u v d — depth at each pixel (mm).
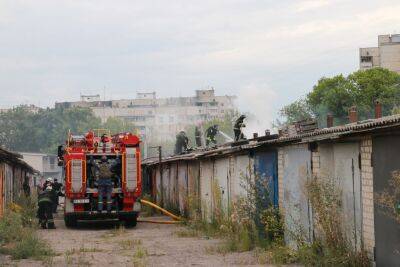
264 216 14797
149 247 15562
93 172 22266
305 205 12578
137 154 22281
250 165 16578
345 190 10859
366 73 50312
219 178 20312
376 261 9656
